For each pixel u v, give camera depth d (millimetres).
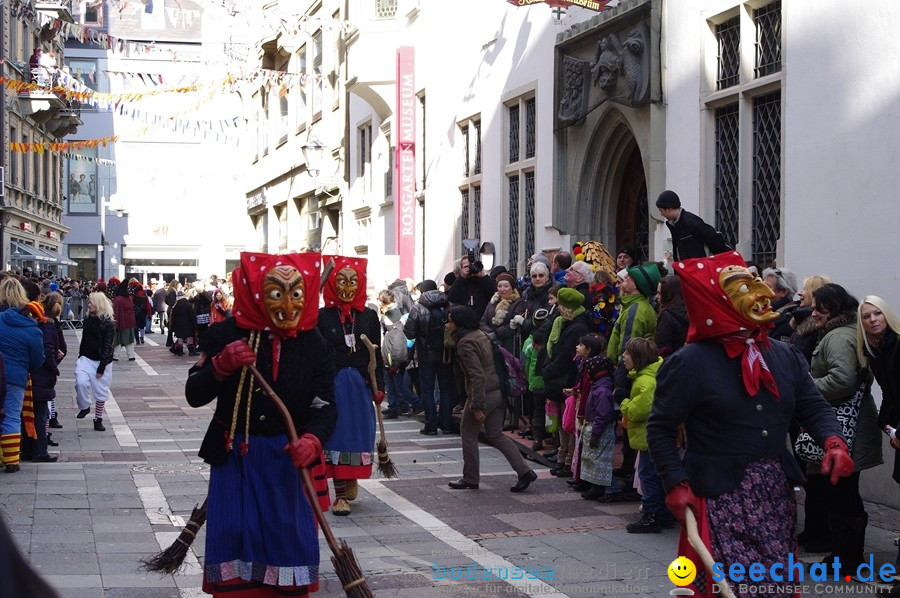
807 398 4266
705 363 4098
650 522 7359
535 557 6719
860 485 8328
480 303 12523
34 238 39219
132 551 6773
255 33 33188
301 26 22172
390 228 22297
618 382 7863
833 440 4137
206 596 5781
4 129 32219
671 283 7660
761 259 10023
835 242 8773
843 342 6164
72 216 55219
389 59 21281
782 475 4105
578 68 13289
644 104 11680
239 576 4609
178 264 55812
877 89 8305
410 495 8812
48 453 10625
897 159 8094
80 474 9594
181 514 7934
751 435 4066
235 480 4648
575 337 9312
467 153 17969
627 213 13336
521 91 15320
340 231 27406
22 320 9578
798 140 9250
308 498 4492
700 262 4148
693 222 8273
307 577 4586
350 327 8227
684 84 11094
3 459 9555
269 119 35969
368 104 24109
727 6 10320
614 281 10242
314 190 29500
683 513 3992
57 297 10352
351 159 25891
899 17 8086
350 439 8062
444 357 11812
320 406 4746
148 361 24547
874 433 6215
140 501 8383
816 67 9008
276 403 4539
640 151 11930
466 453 9055
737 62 10406
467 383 8883
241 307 4684
